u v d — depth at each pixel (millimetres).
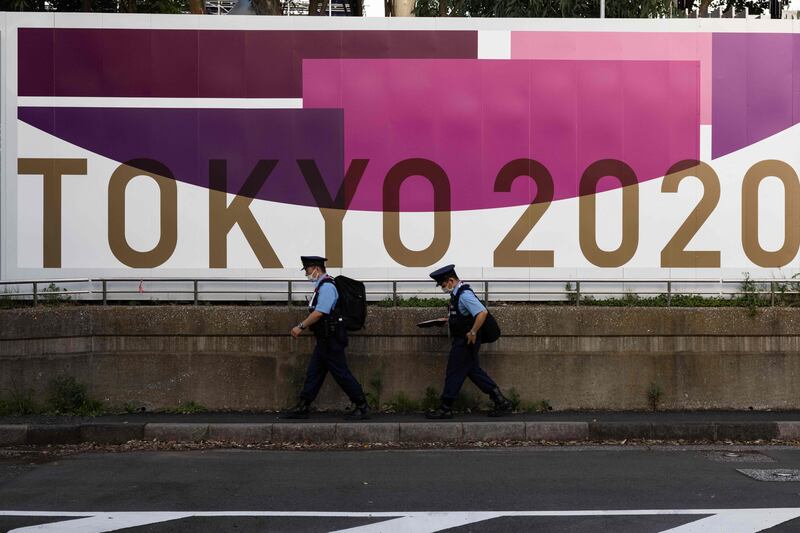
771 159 10367
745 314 9828
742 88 10367
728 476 7148
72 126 10102
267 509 6082
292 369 9711
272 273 10211
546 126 10273
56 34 10086
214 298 10195
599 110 10289
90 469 7441
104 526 5648
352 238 10234
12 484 6859
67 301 10133
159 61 10141
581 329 9766
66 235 10125
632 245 10312
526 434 8812
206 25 10172
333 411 9680
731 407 9812
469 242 10266
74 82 10102
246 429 8711
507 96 10242
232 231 10203
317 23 10188
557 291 10297
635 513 5957
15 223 10094
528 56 10258
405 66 10219
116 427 8688
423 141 10227
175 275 10188
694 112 10320
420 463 7719
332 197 10203
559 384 9758
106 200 10148
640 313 9797
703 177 10336
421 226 10242
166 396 9672
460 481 6969
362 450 8414
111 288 10148
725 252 10367
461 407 9727
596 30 10289
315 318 8859
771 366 9844
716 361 9836
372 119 10211
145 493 6555
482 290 10250
